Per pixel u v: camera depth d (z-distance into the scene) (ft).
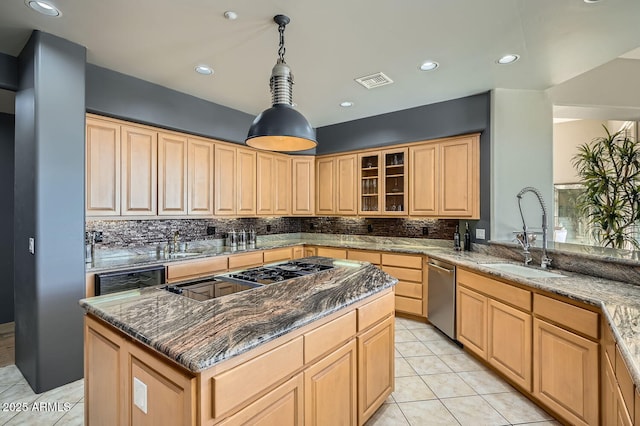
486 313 8.58
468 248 12.37
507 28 7.31
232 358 3.56
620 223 12.31
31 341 7.64
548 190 11.23
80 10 6.63
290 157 16.40
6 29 7.31
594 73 11.57
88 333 5.18
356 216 15.33
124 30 7.41
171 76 10.01
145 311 4.70
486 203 11.43
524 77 10.08
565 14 6.76
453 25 7.21
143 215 10.55
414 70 9.58
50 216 7.52
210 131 12.32
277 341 4.16
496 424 6.51
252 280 6.79
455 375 8.50
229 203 13.44
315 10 6.66
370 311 6.30
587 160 13.02
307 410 4.64
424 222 14.43
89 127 9.29
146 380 3.96
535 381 6.86
